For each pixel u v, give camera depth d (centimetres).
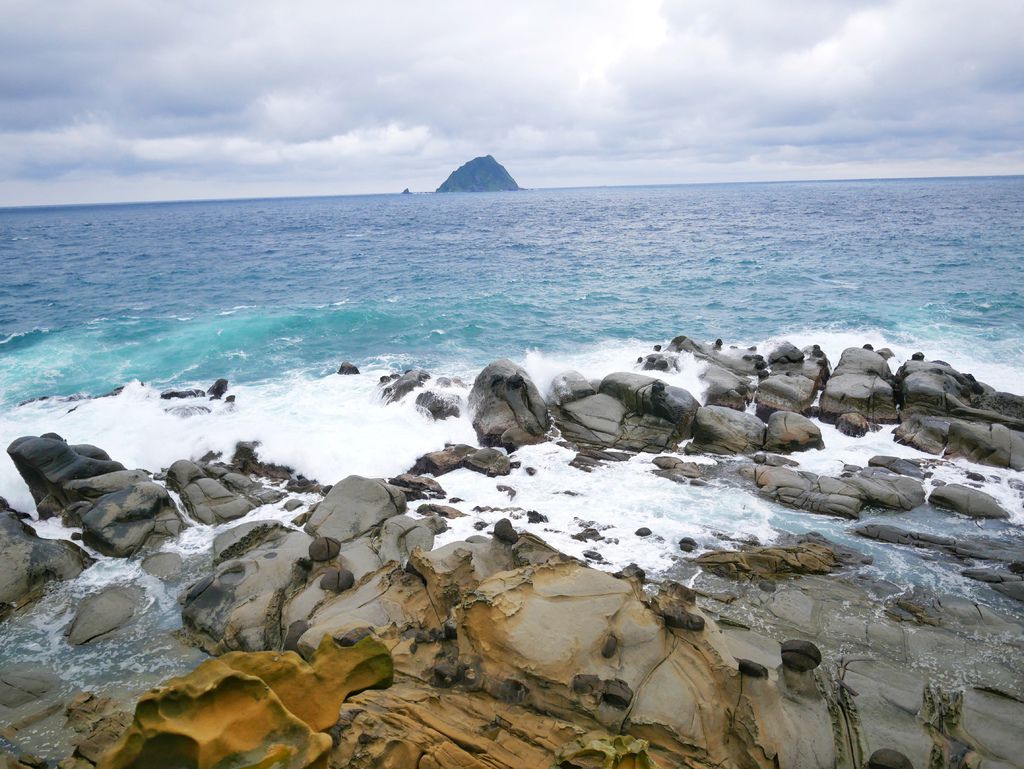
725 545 1501
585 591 1010
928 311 3575
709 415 2056
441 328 3366
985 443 1883
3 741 988
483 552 1324
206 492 1691
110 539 1488
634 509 1673
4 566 1358
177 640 1230
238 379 2619
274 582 1286
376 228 10619
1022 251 5547
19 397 2473
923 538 1512
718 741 845
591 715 842
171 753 445
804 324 3416
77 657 1188
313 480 1877
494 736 807
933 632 1192
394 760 724
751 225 9338
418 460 1944
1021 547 1483
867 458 1947
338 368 2750
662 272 5034
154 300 4166
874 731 923
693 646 940
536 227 10056
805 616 1238
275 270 5462
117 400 2309
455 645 949
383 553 1395
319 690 612
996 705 998
